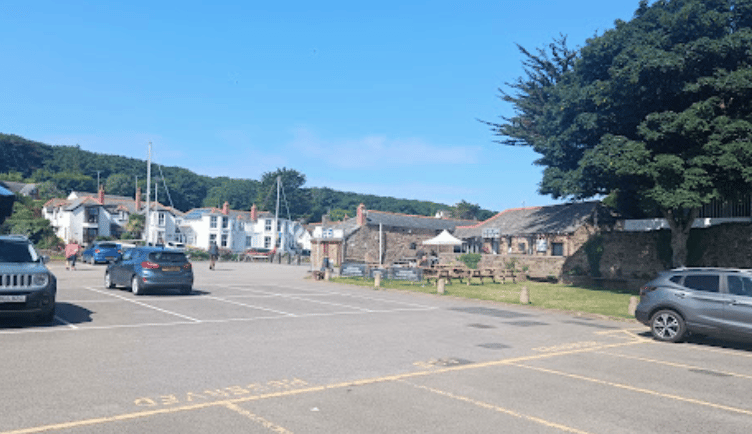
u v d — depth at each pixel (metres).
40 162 127.19
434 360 8.93
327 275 28.64
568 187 26.47
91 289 19.84
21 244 12.16
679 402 6.74
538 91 44.31
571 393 7.04
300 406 6.13
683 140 21.47
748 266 22.45
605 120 24.83
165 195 121.62
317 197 143.12
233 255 59.09
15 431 5.04
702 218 25.89
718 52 20.09
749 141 19.08
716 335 10.98
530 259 33.06
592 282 28.39
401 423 5.61
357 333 11.58
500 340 11.25
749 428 5.74
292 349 9.55
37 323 11.63
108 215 78.44
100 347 9.24
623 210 31.86
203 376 7.40
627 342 11.61
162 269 18.14
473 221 55.25
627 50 22.28
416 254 45.31
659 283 12.02
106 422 5.39
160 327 11.70
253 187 135.25
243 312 14.72
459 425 5.59
